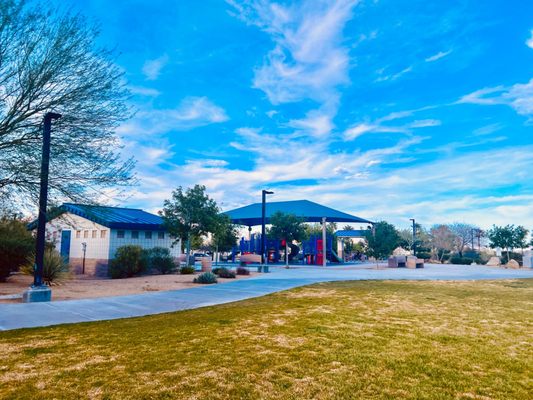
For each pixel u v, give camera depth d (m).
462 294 11.68
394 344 5.49
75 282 15.52
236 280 16.42
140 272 20.09
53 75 11.23
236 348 5.25
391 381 4.05
